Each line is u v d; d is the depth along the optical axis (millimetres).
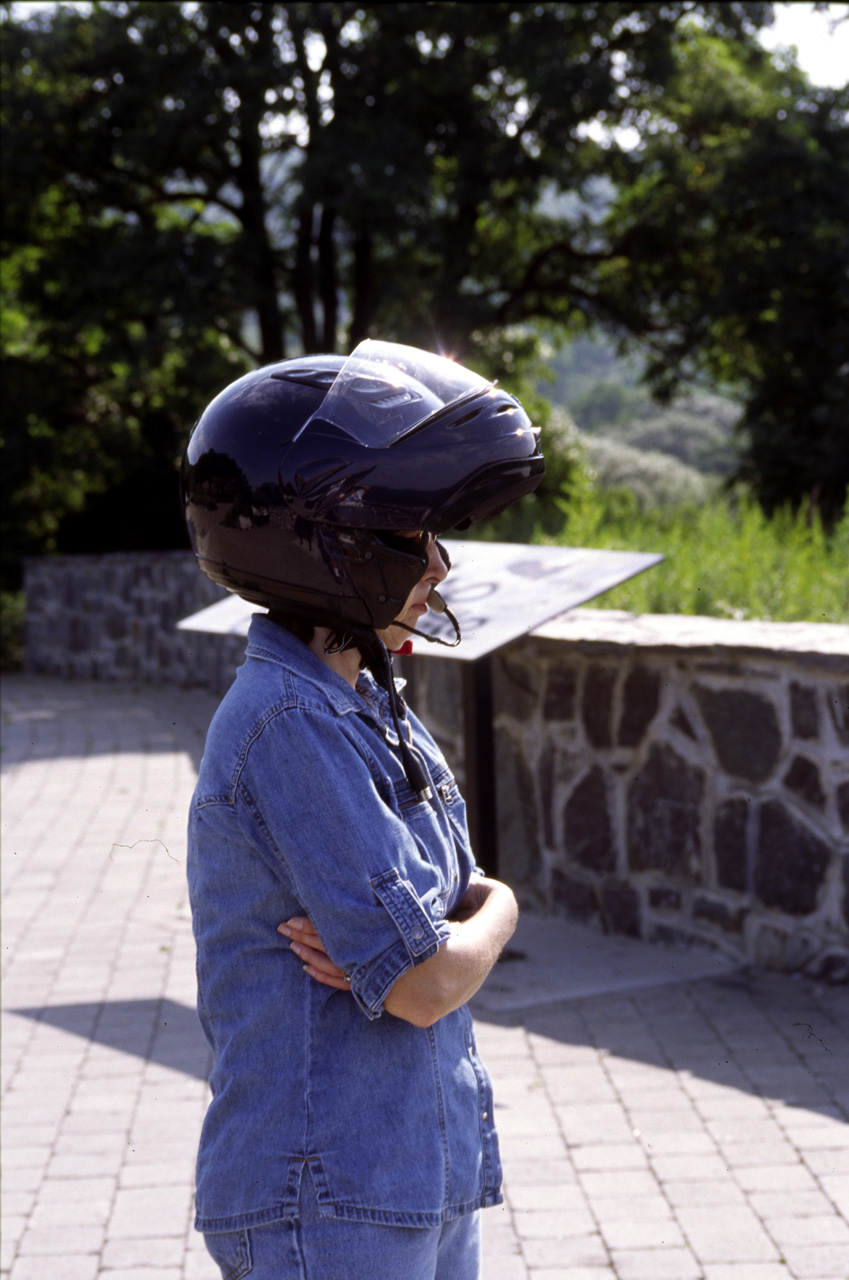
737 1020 4023
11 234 21594
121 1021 4410
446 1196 1436
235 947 1441
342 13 18547
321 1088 1390
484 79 18766
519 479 1512
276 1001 1410
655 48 18750
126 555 14883
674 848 4812
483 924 1482
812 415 17344
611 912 5105
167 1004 4566
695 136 20531
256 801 1393
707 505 8820
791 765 4324
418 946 1346
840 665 4066
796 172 18047
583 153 20141
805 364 18500
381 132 17375
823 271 17703
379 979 1343
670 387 22578
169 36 18797
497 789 5746
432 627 4508
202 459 1491
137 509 20328
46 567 17047
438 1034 1475
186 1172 3307
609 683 5035
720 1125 3342
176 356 21500
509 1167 3188
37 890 6148
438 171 19906
